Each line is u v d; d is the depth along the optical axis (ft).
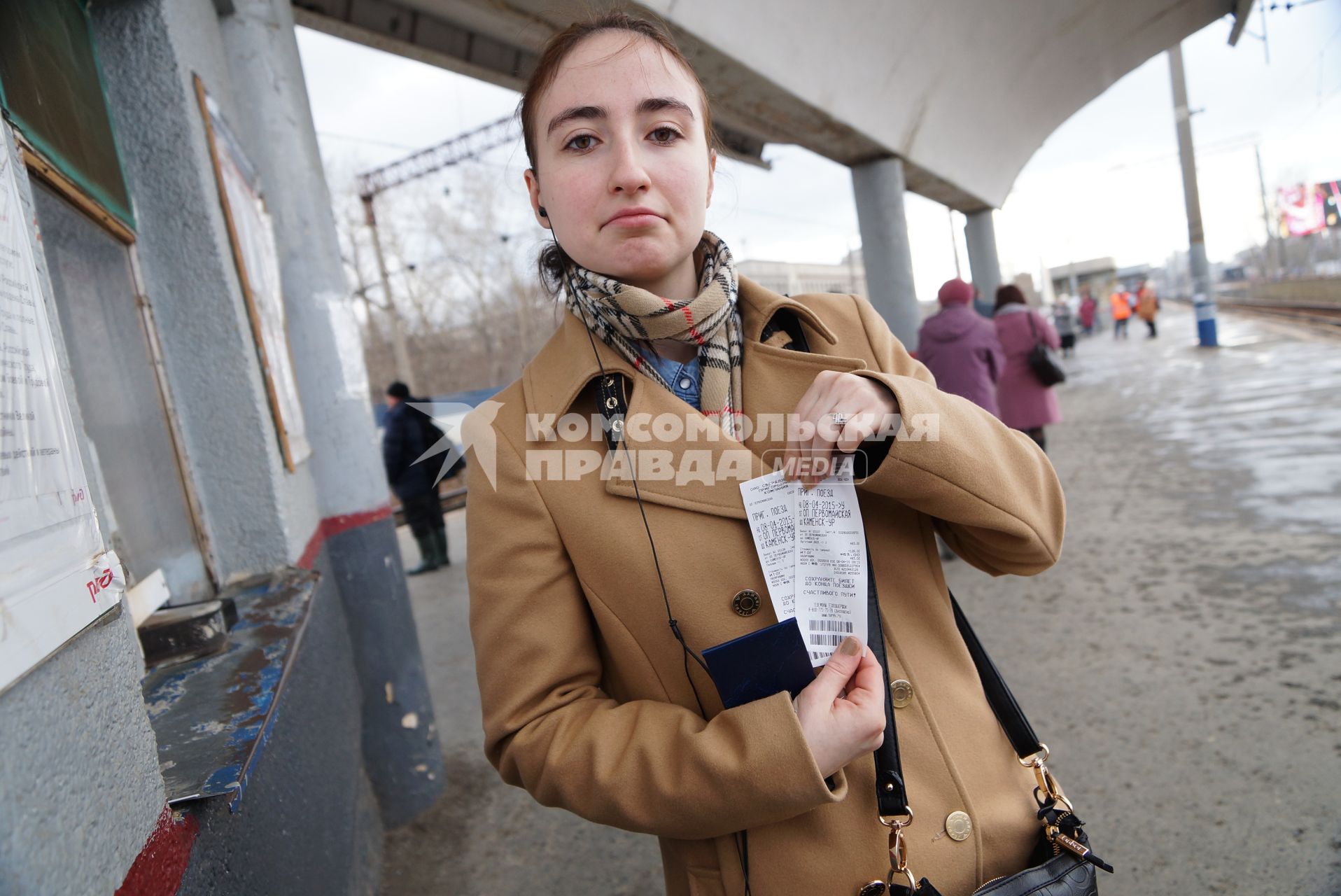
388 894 7.49
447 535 27.66
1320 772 7.08
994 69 23.62
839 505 2.97
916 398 2.96
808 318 3.51
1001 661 10.36
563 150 3.09
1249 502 15.08
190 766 3.22
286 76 8.70
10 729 1.86
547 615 3.18
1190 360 42.93
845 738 2.68
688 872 3.18
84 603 2.35
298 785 4.71
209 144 6.75
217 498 6.74
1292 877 6.01
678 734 2.85
